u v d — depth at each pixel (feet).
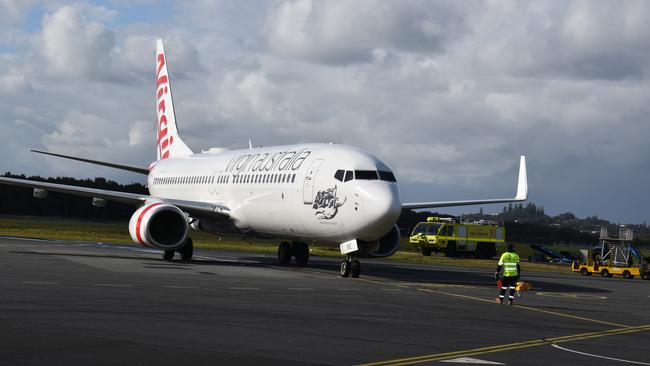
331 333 41.01
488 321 50.60
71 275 71.51
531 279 111.55
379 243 93.71
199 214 105.19
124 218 334.24
